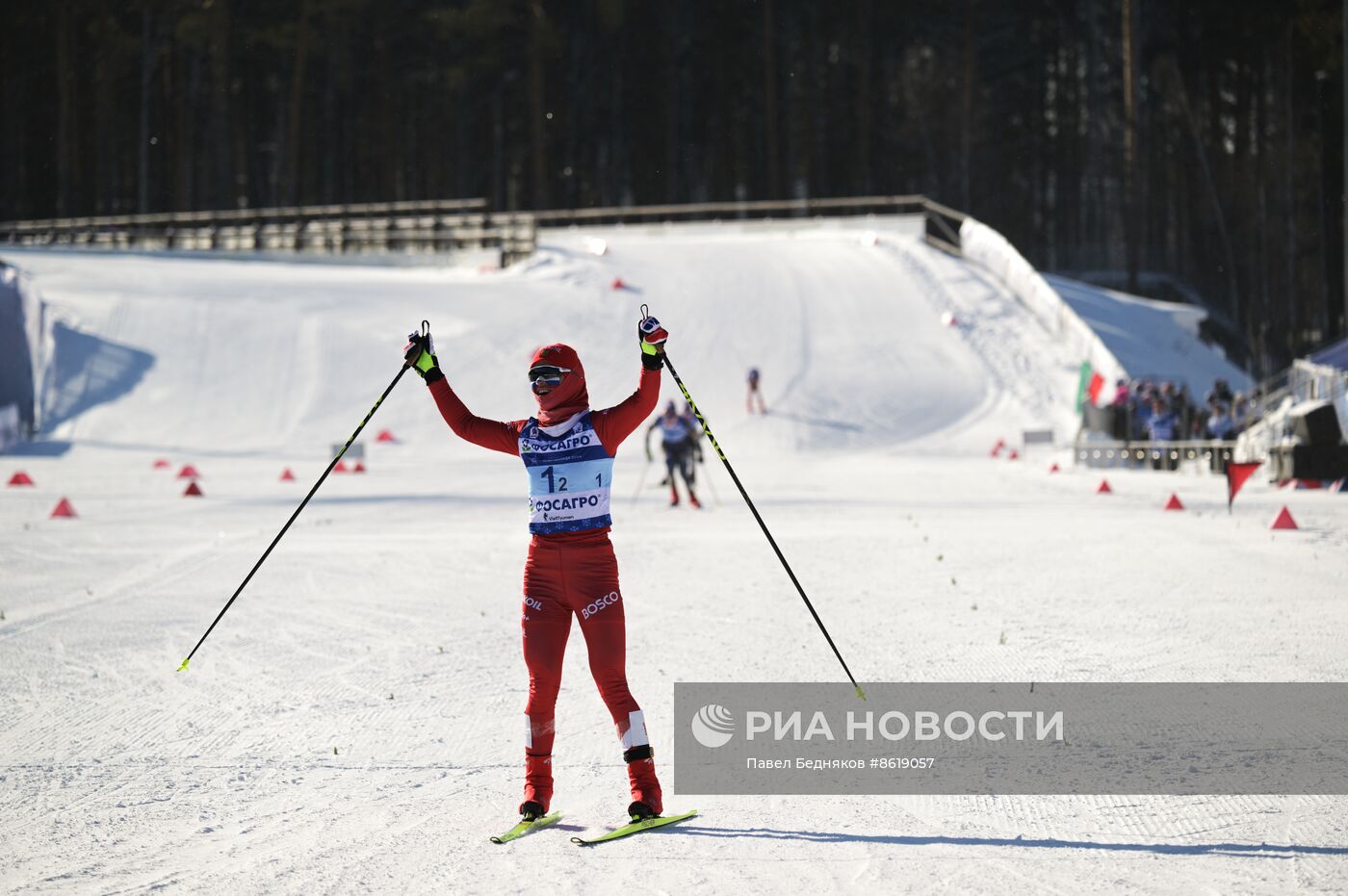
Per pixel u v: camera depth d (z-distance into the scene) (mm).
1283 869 11578
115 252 163250
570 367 13688
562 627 13805
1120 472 79938
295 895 11336
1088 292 153750
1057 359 117750
